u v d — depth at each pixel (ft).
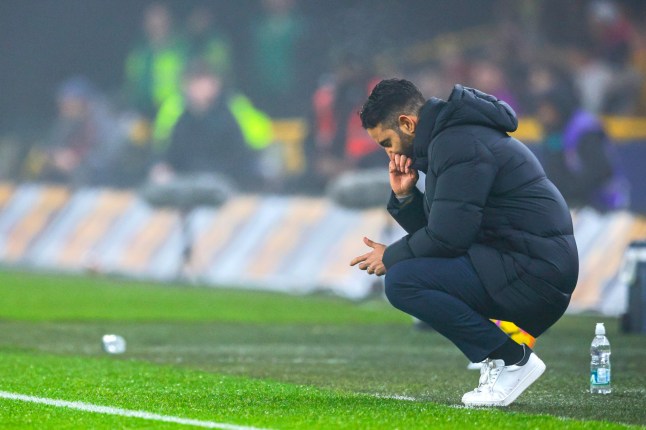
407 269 57.52
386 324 121.80
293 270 180.04
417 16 231.91
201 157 209.67
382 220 171.22
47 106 277.85
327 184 194.59
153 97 240.94
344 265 172.24
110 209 216.54
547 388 68.80
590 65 208.03
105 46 273.33
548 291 56.95
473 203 56.18
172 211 201.67
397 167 59.47
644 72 208.23
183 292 162.81
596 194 168.55
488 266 57.06
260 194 210.38
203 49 232.94
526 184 57.26
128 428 51.67
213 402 60.44
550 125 170.81
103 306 137.59
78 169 244.42
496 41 215.72
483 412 56.54
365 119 58.95
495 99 58.18
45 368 77.30
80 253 213.87
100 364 80.74
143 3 266.16
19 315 123.44
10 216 236.22
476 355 58.39
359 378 74.18
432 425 52.44
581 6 210.38
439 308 57.36
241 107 214.90
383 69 218.18
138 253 203.21
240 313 133.39
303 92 235.40
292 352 92.68
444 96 207.41
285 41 236.22
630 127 193.57
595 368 66.85
